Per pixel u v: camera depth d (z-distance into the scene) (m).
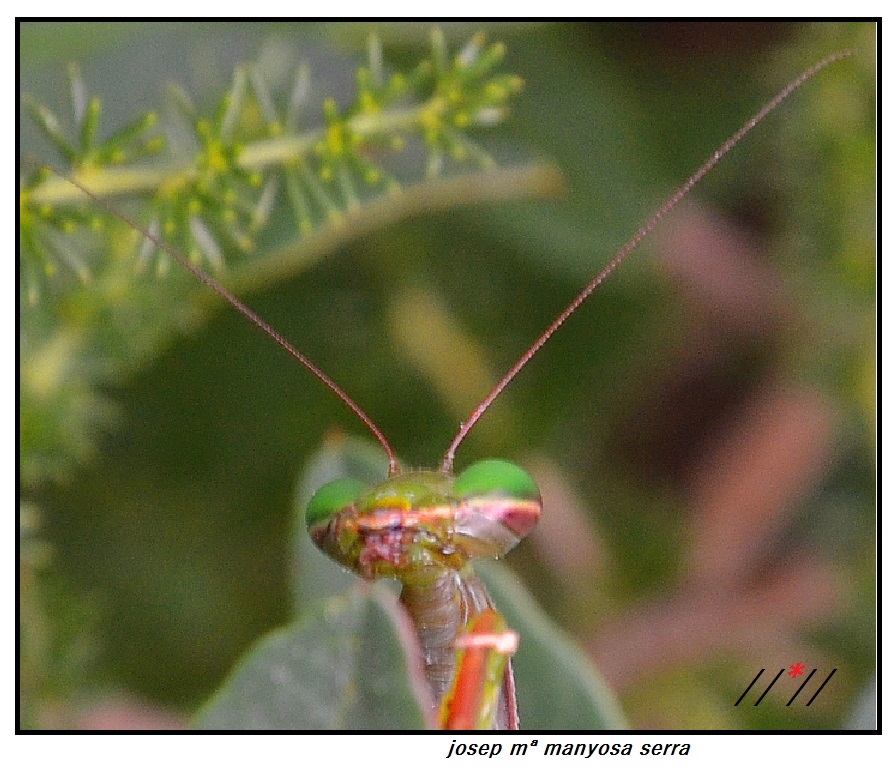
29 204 0.12
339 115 0.12
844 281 0.13
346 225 0.13
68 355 0.12
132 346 0.13
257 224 0.12
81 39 0.13
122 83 0.13
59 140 0.12
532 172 0.13
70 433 0.12
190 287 0.13
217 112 0.12
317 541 0.12
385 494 0.12
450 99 0.12
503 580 0.12
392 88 0.12
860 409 0.13
